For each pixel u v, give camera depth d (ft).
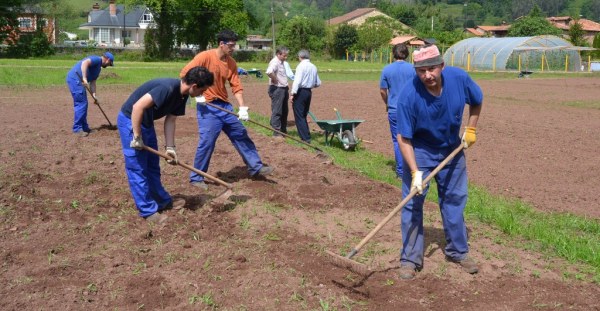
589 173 35.35
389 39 264.52
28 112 54.03
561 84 121.49
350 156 38.40
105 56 41.04
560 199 29.66
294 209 24.99
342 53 267.18
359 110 64.80
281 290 17.46
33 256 19.56
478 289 18.26
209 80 22.12
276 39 257.75
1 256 19.33
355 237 22.08
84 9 502.79
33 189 26.17
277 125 42.37
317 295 17.26
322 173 31.09
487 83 124.06
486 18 547.90
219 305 16.65
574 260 20.84
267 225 22.91
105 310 16.28
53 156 33.68
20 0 202.80
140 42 357.61
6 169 29.63
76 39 354.95
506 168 36.37
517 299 17.69
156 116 22.59
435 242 21.97
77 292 17.10
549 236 22.82
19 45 203.41
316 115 59.98
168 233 21.83
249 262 19.33
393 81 30.09
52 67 126.93
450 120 18.21
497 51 189.06
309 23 262.06
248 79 115.24
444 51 246.47
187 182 28.63
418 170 18.39
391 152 40.83
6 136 39.60
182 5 211.20
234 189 27.50
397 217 24.54
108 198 25.81
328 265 19.34
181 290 17.44
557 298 17.81
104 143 37.96
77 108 40.63
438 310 16.78
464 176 19.16
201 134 27.32
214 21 221.46
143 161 22.59
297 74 39.47
